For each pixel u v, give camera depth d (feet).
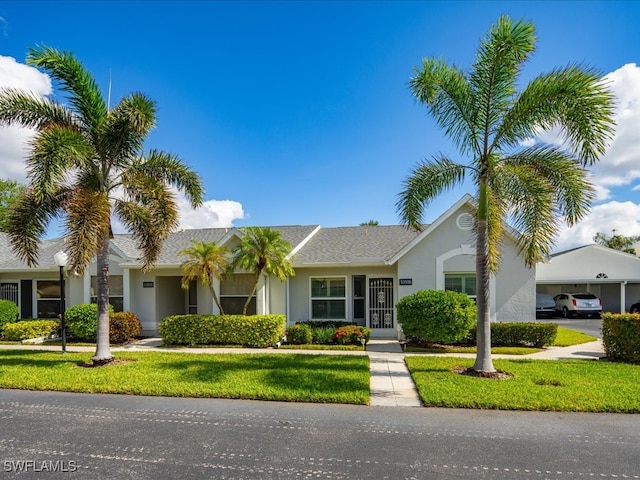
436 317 40.27
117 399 23.99
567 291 100.73
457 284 48.60
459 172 31.91
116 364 33.50
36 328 50.62
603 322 36.88
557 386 25.67
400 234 61.11
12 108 31.27
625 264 89.40
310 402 23.26
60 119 32.94
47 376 29.01
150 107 32.37
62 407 22.50
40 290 60.34
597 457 15.97
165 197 35.06
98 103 33.63
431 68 29.81
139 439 17.84
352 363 33.12
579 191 27.55
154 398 24.14
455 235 48.49
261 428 19.12
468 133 31.12
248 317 45.03
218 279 48.91
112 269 56.34
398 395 24.73
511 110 28.68
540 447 16.89
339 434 18.33
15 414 21.36
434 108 31.01
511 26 26.35
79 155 29.63
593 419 20.36
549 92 26.37
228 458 15.87
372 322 53.11
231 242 51.08
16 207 33.04
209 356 36.96
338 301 54.08
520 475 14.49
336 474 14.53
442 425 19.48
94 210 29.86
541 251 28.37
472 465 15.24
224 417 20.71
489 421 20.06
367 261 50.57
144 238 37.14
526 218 28.55
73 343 47.88
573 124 26.05
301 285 54.65
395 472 14.69
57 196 33.88
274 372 29.66
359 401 23.06
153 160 36.14
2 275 61.36
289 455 16.11
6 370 31.22
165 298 57.77
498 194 30.94
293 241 58.44
